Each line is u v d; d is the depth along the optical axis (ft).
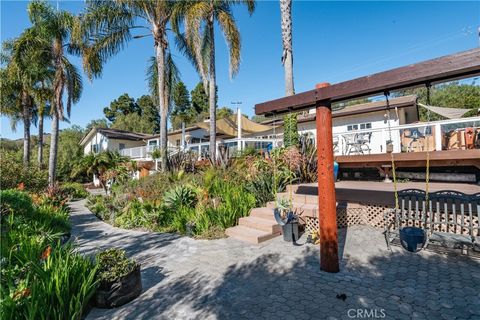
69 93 54.85
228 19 42.75
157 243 21.40
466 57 9.09
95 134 106.73
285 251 17.13
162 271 15.49
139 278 12.93
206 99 146.82
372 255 15.37
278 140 42.93
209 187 29.55
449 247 14.20
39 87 62.64
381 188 23.31
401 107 44.42
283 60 34.81
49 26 51.19
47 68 58.75
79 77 57.41
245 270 14.79
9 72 57.93
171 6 45.01
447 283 11.96
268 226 20.52
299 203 22.72
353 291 11.73
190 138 84.43
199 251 18.53
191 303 11.71
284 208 20.12
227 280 13.74
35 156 100.58
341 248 16.52
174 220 25.85
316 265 14.66
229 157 38.75
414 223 17.81
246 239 20.10
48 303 9.82
